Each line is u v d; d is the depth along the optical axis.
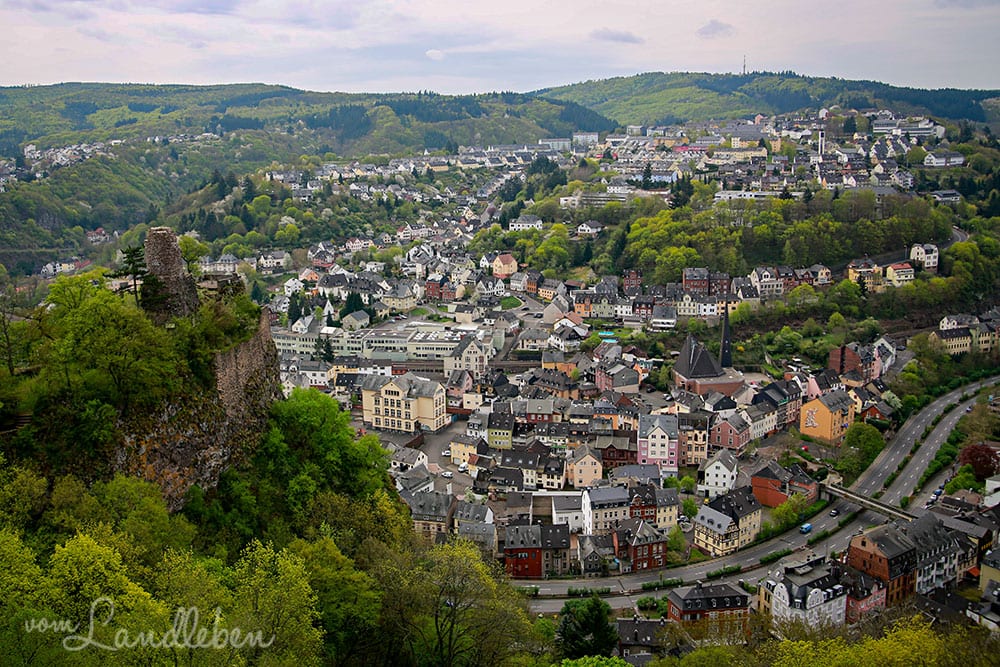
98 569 73.38
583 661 115.38
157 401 101.06
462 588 106.88
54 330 104.62
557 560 189.00
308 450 130.00
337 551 103.56
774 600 162.75
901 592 172.62
